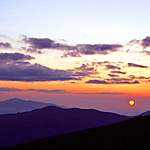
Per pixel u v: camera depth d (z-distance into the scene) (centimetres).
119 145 2119
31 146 2666
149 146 1942
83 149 2167
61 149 2303
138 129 2684
